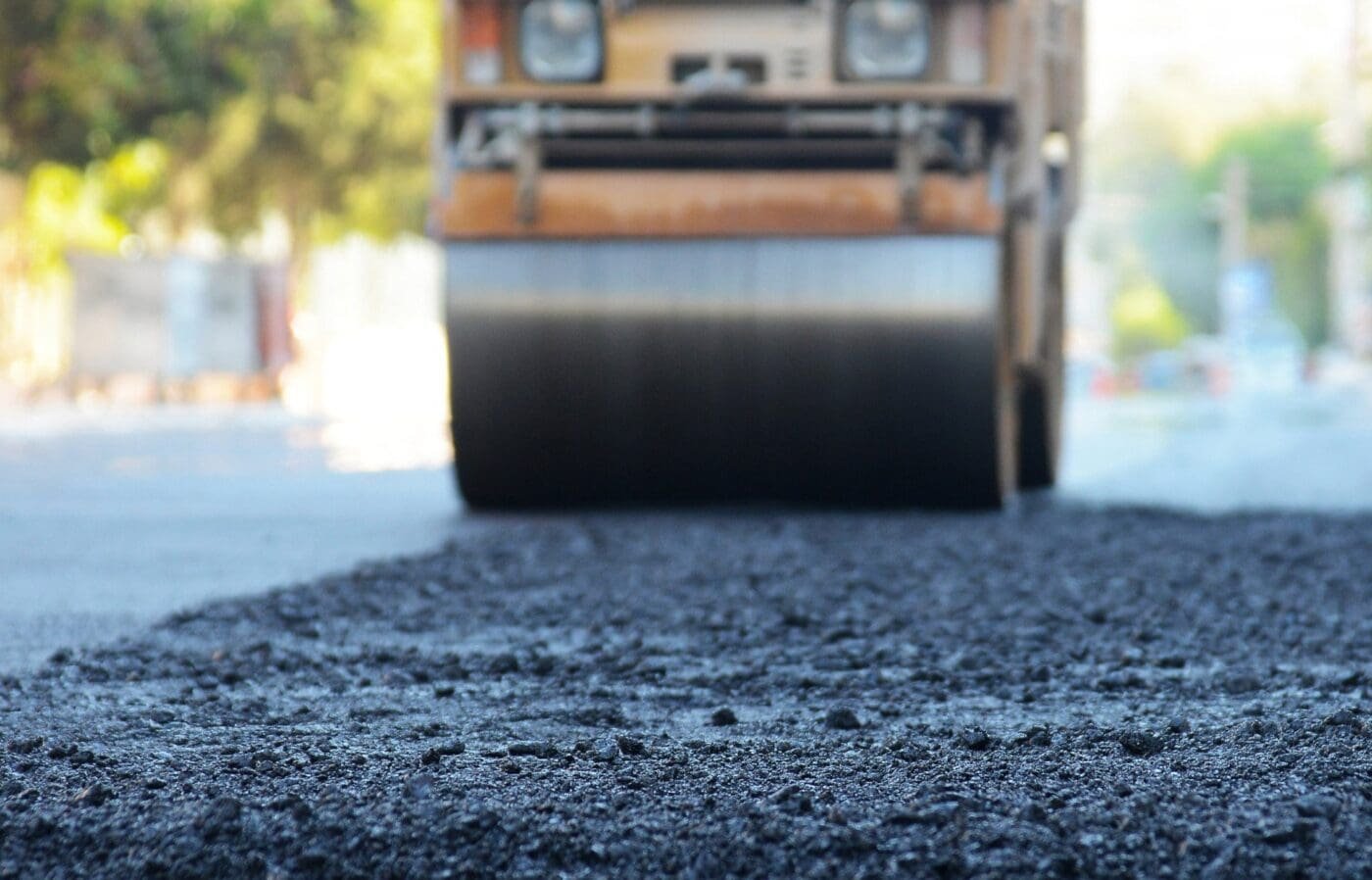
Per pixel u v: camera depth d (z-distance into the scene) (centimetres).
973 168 1842
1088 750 754
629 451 1920
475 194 1900
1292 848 600
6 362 7988
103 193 9019
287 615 1196
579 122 1894
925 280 1844
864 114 1869
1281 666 1012
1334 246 15525
